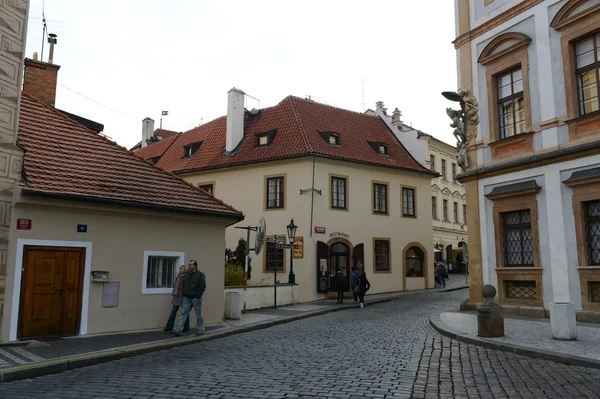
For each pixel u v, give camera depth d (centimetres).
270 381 743
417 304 2166
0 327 1056
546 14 1521
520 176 1565
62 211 1174
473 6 1784
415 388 704
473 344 1091
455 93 1775
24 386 738
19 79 1134
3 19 1108
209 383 734
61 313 1159
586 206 1388
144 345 1066
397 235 2995
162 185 1452
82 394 679
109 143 1496
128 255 1288
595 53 1409
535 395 673
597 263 1355
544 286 1473
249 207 2816
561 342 1041
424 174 3189
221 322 1491
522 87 1605
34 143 1277
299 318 1736
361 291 2248
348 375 782
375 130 3344
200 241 1456
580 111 1435
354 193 2838
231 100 3039
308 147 2706
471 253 1717
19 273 1094
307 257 2603
